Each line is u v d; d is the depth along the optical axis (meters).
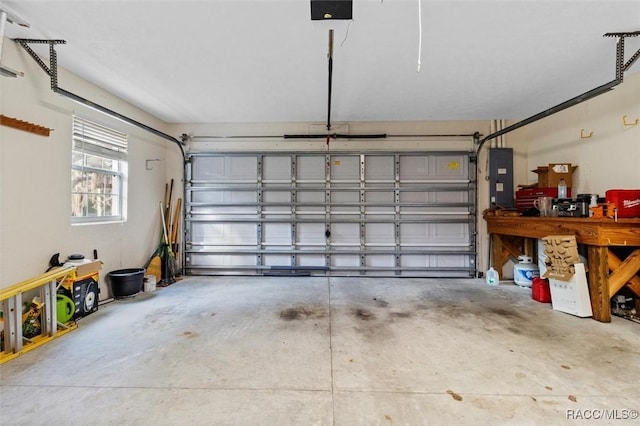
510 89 3.67
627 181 3.38
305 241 5.19
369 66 3.07
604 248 2.96
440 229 5.12
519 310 3.36
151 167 4.68
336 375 2.04
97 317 3.13
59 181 3.05
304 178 5.20
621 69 2.57
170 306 3.51
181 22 2.33
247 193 5.23
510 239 4.86
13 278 2.60
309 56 2.87
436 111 4.53
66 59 2.94
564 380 1.97
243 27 2.40
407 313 3.27
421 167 5.11
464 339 2.60
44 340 2.52
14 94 2.62
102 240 3.65
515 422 1.59
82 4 2.12
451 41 2.59
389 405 1.73
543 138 4.70
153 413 1.66
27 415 1.64
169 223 5.05
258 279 4.93
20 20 2.30
